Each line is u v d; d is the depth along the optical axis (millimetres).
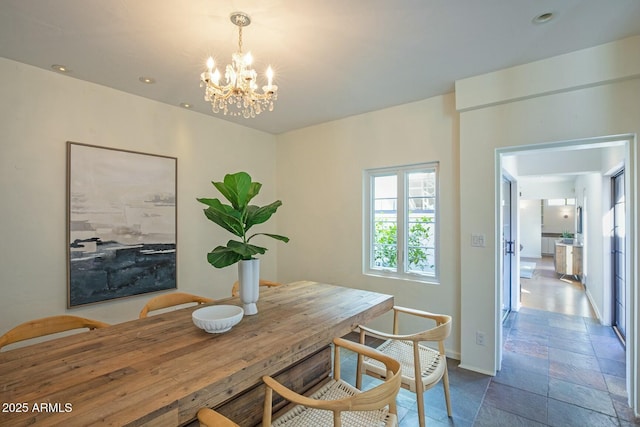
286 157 4262
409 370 1858
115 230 2744
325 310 1949
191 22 1821
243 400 1547
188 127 3320
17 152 2275
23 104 2303
